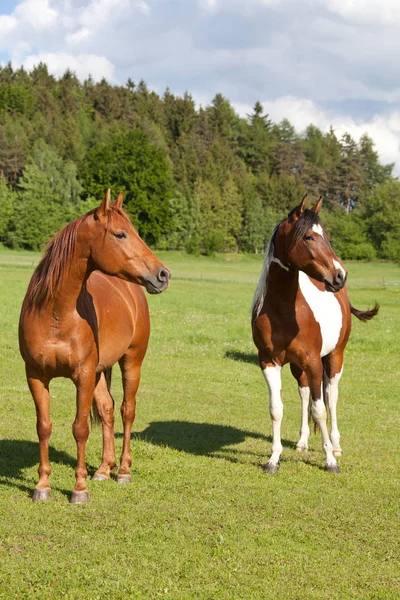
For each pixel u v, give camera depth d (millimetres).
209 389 10898
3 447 6871
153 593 3885
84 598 3807
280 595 3910
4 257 55562
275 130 130750
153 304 23922
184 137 115500
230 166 110000
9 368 11633
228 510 5297
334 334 6770
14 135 96938
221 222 86625
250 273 54750
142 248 4949
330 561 4410
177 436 7902
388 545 4727
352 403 10281
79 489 5297
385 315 23812
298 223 5805
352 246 78562
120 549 4445
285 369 13609
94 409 6152
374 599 3912
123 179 76625
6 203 74125
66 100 126438
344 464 6898
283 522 5094
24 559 4242
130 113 128750
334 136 134125
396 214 78250
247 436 8086
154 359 13500
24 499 5316
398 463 6992
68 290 4910
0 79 134000
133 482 5945
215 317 20828
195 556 4387
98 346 5344
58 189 77625
